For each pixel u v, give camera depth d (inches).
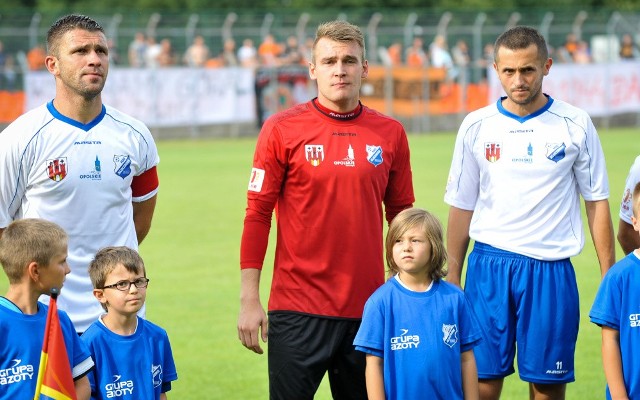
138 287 301.7
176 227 857.5
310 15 1891.0
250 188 320.8
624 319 310.3
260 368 467.8
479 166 358.9
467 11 1943.9
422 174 1173.7
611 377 311.6
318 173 312.8
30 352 279.3
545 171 349.4
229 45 1771.7
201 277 661.9
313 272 315.3
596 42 1861.5
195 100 1672.0
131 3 2354.8
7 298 282.2
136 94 1617.9
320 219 314.3
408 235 307.6
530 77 338.6
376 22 1860.2
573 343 356.2
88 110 320.5
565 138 348.2
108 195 324.2
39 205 318.7
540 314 351.6
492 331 356.2
